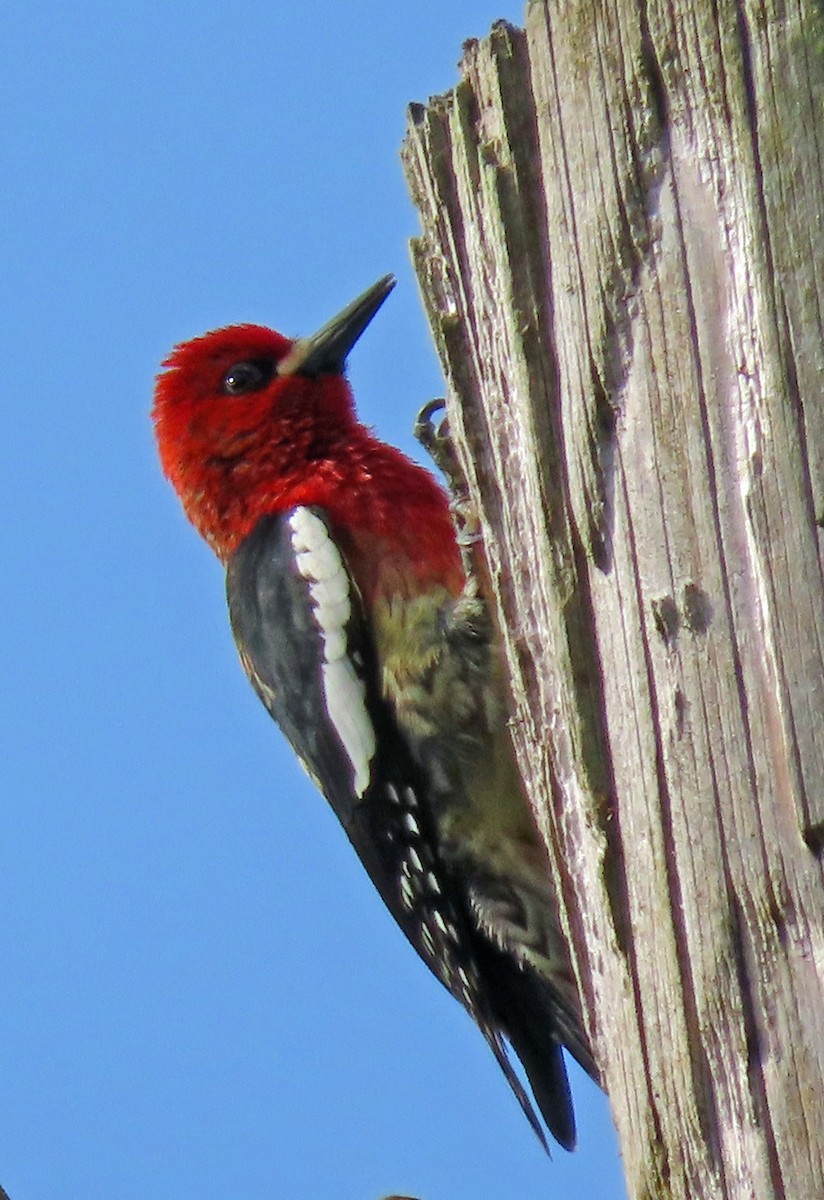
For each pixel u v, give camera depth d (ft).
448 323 27.66
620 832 24.06
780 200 21.88
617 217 23.41
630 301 23.44
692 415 22.66
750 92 22.11
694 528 22.57
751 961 21.88
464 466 28.58
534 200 25.08
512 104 25.17
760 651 21.94
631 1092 24.14
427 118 27.25
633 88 23.22
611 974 24.77
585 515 24.17
